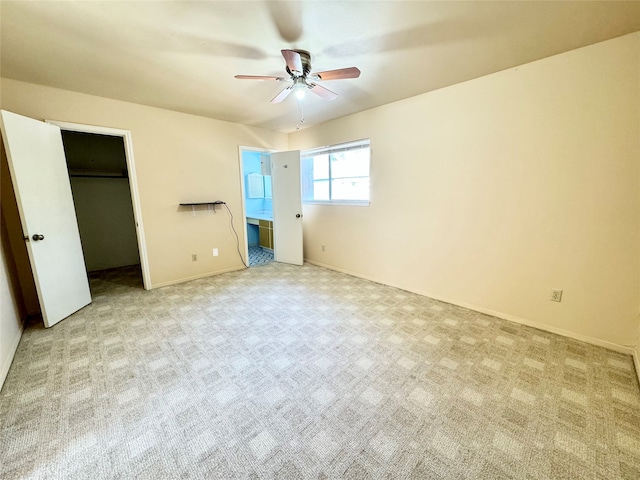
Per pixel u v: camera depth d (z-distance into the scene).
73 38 1.80
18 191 2.26
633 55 1.82
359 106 3.35
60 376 1.83
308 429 1.42
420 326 2.48
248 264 4.52
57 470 1.21
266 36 1.80
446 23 1.68
